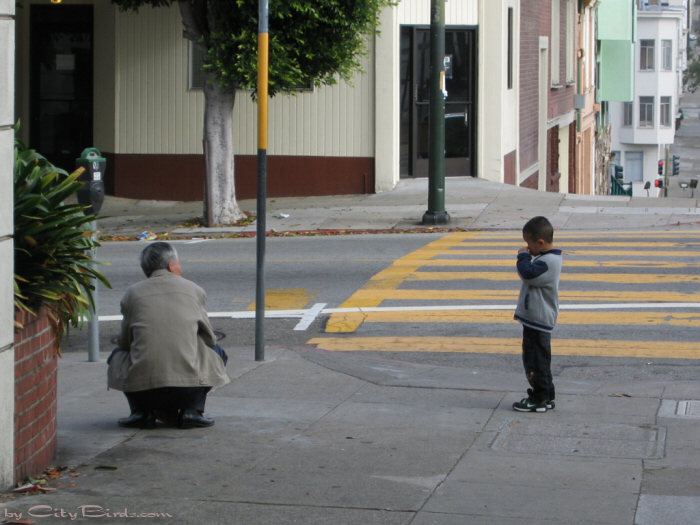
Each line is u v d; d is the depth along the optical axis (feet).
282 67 71.61
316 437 26.94
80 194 36.06
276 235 75.51
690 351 38.14
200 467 23.85
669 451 25.38
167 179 98.02
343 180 95.91
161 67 96.53
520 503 21.04
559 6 142.10
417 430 27.73
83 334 44.50
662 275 52.31
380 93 93.97
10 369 20.74
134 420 27.76
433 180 77.56
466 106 100.17
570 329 41.88
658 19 292.81
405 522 19.81
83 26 103.40
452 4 97.19
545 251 29.40
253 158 96.94
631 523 19.75
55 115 105.29
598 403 30.94
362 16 74.54
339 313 46.32
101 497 21.29
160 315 26.84
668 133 298.97
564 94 151.23
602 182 219.61
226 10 72.08
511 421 28.71
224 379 27.84
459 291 50.19
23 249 22.15
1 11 19.76
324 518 20.04
